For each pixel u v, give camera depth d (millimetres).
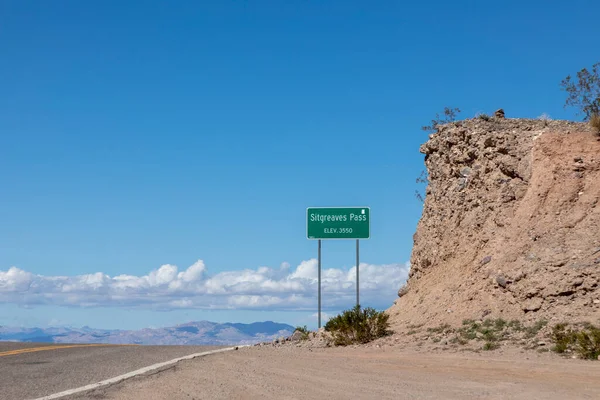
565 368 15062
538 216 24094
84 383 11859
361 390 11906
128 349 21000
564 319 19656
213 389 11500
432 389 12094
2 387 11297
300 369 15258
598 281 20391
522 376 14055
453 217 28156
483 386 12492
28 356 17516
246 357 18156
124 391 11000
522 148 26531
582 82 28641
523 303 21359
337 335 24531
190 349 21578
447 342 20703
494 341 19734
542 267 21875
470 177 28219
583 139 25688
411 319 24797
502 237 24766
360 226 30703
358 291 30016
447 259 27375
